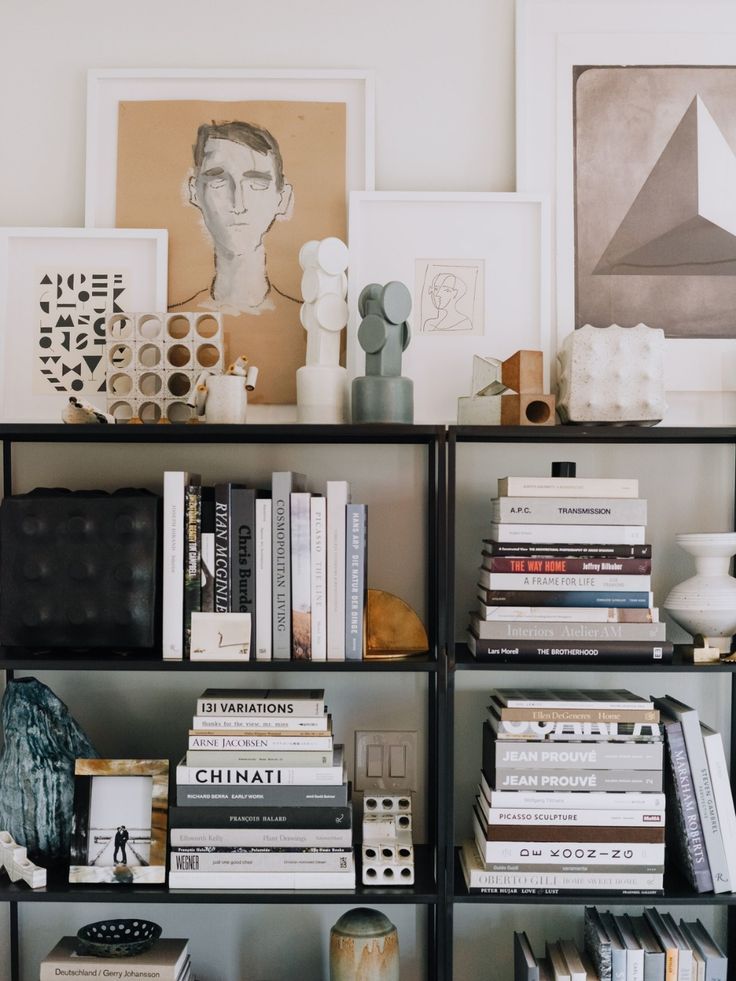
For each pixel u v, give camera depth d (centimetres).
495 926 175
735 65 174
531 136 174
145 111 174
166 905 175
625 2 174
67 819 158
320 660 151
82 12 175
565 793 151
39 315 174
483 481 176
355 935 153
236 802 152
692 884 152
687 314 173
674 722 155
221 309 173
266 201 174
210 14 175
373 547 176
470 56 175
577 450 177
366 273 172
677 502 177
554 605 151
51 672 175
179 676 176
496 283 173
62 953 154
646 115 174
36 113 175
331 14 175
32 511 155
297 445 176
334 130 174
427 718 175
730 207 173
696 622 159
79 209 175
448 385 173
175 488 153
